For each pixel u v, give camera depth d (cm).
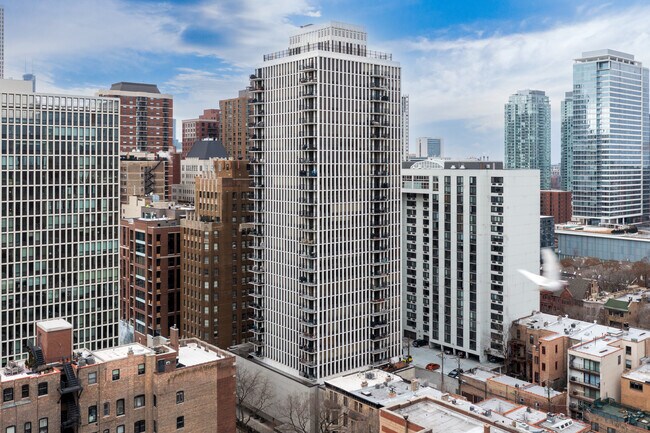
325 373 17825
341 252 18125
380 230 19000
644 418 14138
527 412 13538
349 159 18275
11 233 17638
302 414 16400
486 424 9162
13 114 17525
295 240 18225
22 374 10956
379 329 19000
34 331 18150
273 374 18525
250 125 19825
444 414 9675
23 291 17912
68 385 11006
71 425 11050
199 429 12512
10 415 10481
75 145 18550
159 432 11956
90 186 18862
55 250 18375
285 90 18512
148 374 11938
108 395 11488
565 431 12469
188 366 12388
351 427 15075
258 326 19838
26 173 17800
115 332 19588
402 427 9294
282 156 18650
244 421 18138
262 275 19625
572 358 16138
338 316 18088
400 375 18525
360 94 18500
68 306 18688
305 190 17725
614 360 16025
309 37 19275
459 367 19425
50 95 18075
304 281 17950
